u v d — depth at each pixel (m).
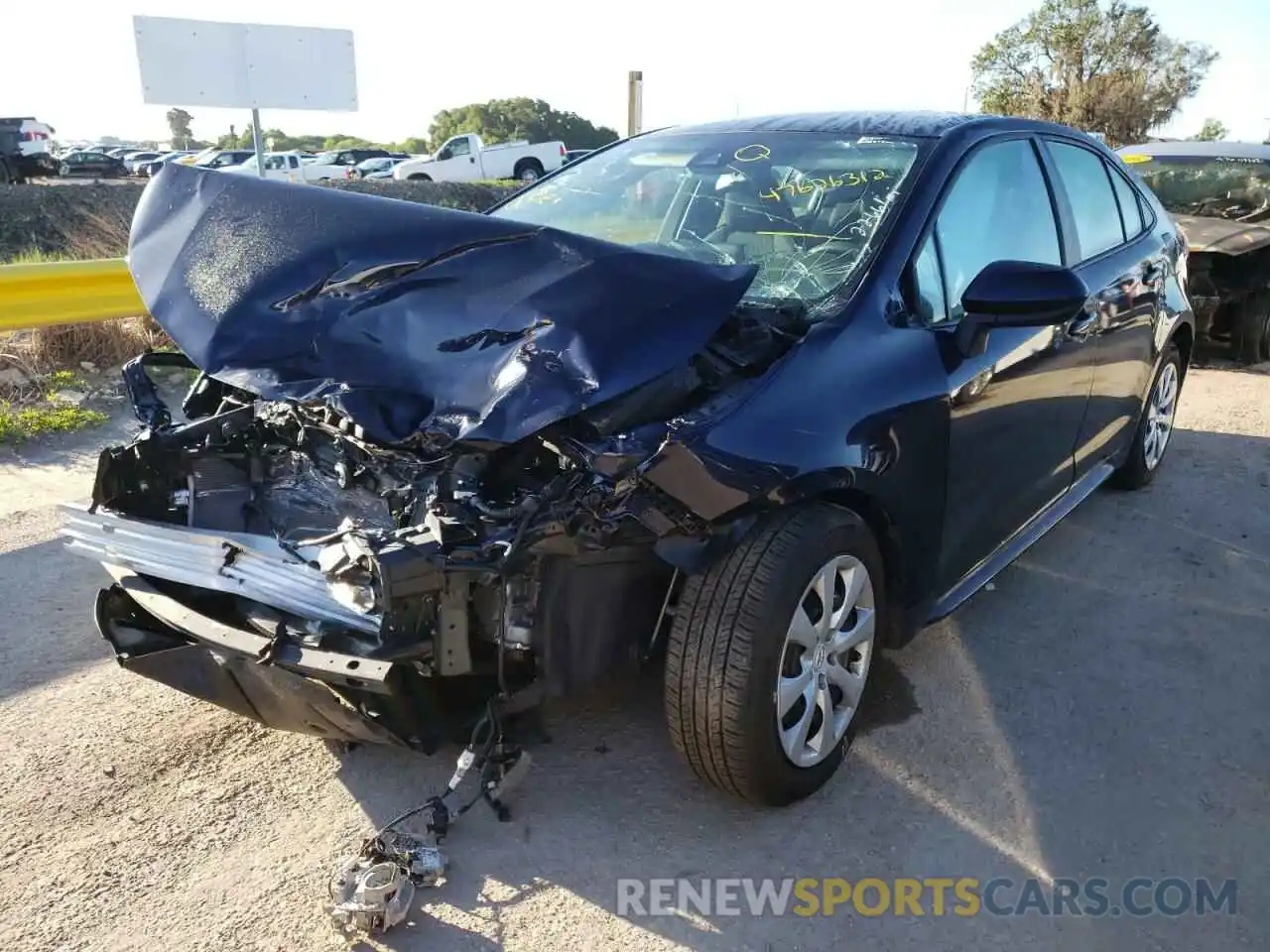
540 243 2.55
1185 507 4.99
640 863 2.52
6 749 2.91
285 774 2.83
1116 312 4.11
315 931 2.29
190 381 3.28
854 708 2.84
